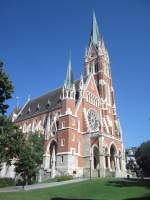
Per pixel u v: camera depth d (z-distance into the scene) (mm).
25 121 101812
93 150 77938
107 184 48656
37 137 69438
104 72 105812
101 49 109375
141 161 101438
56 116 85750
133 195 36750
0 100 32875
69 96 82500
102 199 34812
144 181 52625
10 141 33812
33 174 55844
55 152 79250
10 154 34000
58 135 77938
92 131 83500
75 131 78312
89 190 43250
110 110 100625
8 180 64750
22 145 35875
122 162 85312
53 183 57969
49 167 77938
